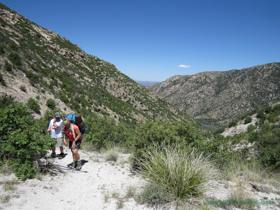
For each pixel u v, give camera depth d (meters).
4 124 3.41
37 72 31.73
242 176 4.23
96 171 4.18
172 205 2.65
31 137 3.39
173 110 121.88
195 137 4.68
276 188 3.72
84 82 57.16
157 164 3.36
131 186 3.23
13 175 3.06
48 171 3.70
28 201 2.38
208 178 3.27
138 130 4.68
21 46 38.31
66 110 27.14
